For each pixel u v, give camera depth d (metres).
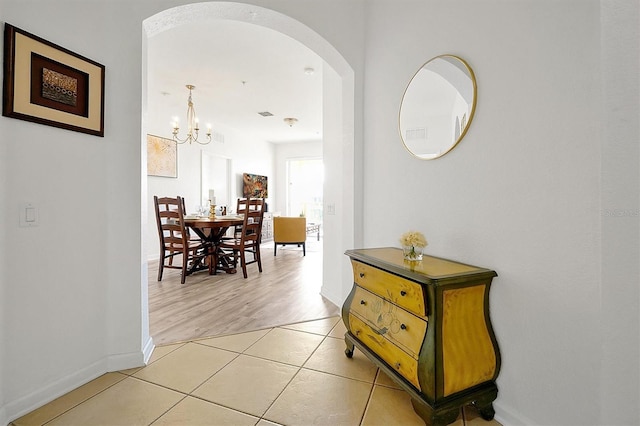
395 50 2.25
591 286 1.12
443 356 1.32
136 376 1.76
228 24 3.02
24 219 1.47
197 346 2.14
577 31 1.14
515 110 1.37
